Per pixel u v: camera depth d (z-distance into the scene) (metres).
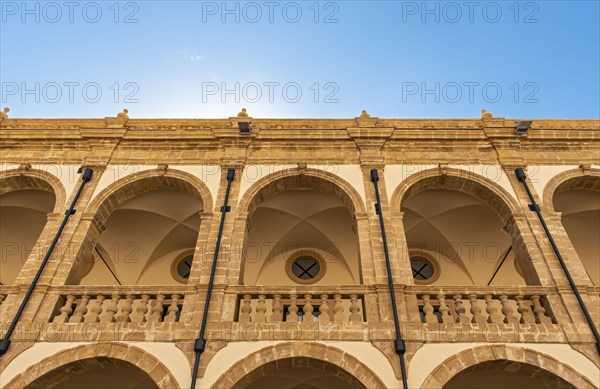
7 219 16.06
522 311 10.12
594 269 16.69
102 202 12.67
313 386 12.74
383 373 9.05
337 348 9.39
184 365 9.20
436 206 15.84
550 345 9.47
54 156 13.95
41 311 10.14
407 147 14.05
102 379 11.52
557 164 13.49
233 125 14.53
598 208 15.13
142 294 10.54
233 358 9.27
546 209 12.34
